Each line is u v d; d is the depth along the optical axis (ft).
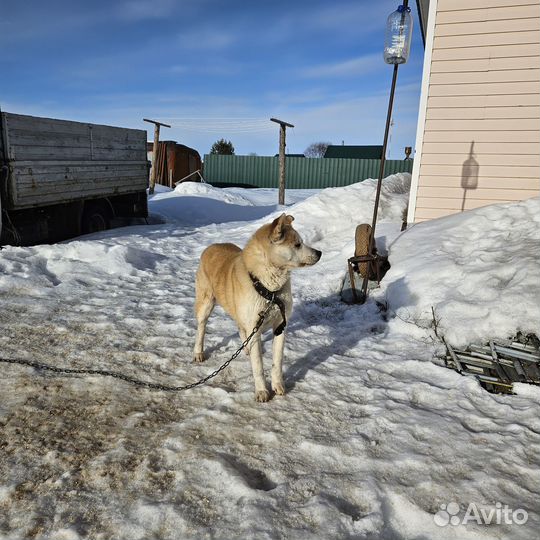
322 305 17.92
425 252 18.56
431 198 23.07
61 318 15.49
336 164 81.71
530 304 12.98
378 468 7.86
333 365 12.31
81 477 7.51
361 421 9.38
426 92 22.00
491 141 21.49
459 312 13.97
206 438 8.73
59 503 6.90
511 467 7.86
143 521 6.56
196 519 6.63
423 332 14.02
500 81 20.84
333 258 22.93
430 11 21.21
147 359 12.48
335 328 15.48
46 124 27.09
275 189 80.38
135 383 10.93
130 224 40.42
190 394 10.56
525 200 20.30
